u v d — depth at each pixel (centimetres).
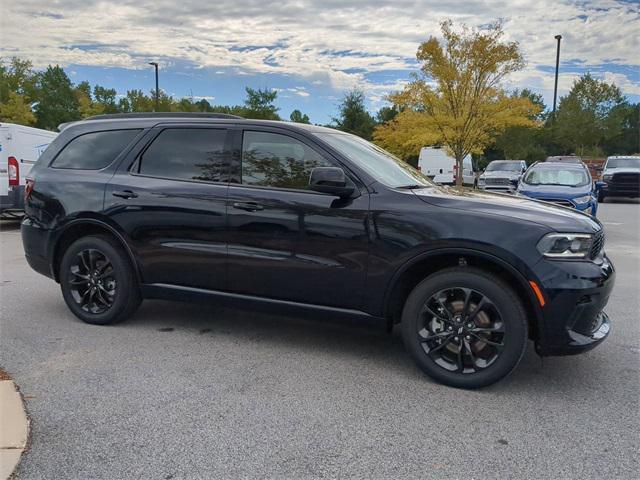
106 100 5009
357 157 430
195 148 462
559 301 349
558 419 332
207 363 414
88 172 499
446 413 338
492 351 370
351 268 399
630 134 5909
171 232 458
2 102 3878
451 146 1672
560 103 4591
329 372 401
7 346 444
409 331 389
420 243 376
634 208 2020
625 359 434
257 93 3656
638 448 299
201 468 274
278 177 430
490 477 271
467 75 1538
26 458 281
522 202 406
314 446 297
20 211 1258
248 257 431
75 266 505
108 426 314
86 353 430
